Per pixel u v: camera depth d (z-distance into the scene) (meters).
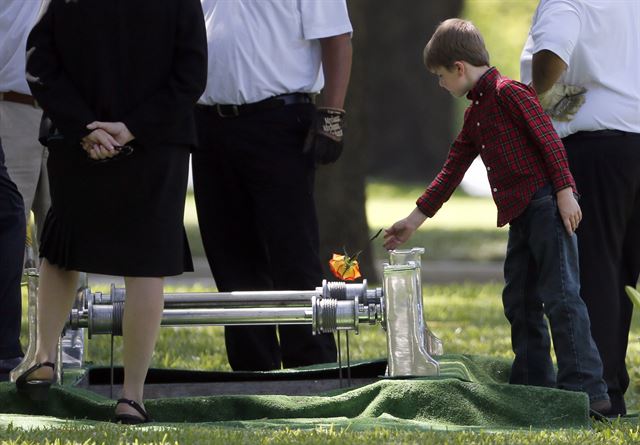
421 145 116.50
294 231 21.06
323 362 21.56
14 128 21.52
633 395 21.06
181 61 15.99
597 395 16.98
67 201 16.03
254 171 21.03
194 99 15.94
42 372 16.70
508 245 18.33
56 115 15.78
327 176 43.66
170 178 16.02
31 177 21.78
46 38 16.20
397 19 111.75
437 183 18.80
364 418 16.41
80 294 18.70
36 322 17.84
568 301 17.14
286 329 21.55
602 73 18.16
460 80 17.91
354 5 44.09
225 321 18.42
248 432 14.83
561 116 18.22
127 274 15.83
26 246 21.77
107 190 15.83
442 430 15.38
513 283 18.23
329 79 21.30
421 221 18.91
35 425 15.46
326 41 21.23
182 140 16.05
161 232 15.95
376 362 19.59
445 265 59.44
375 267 44.31
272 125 20.94
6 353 19.03
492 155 17.69
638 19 18.58
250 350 21.97
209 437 14.38
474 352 27.05
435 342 19.33
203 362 25.80
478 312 35.78
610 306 18.08
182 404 17.05
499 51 127.25
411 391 16.84
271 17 20.88
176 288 42.97
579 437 14.88
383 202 104.62
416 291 18.14
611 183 18.05
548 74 17.92
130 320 16.08
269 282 22.19
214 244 21.83
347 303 18.42
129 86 15.94
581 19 18.06
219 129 21.09
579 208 17.09
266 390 19.55
